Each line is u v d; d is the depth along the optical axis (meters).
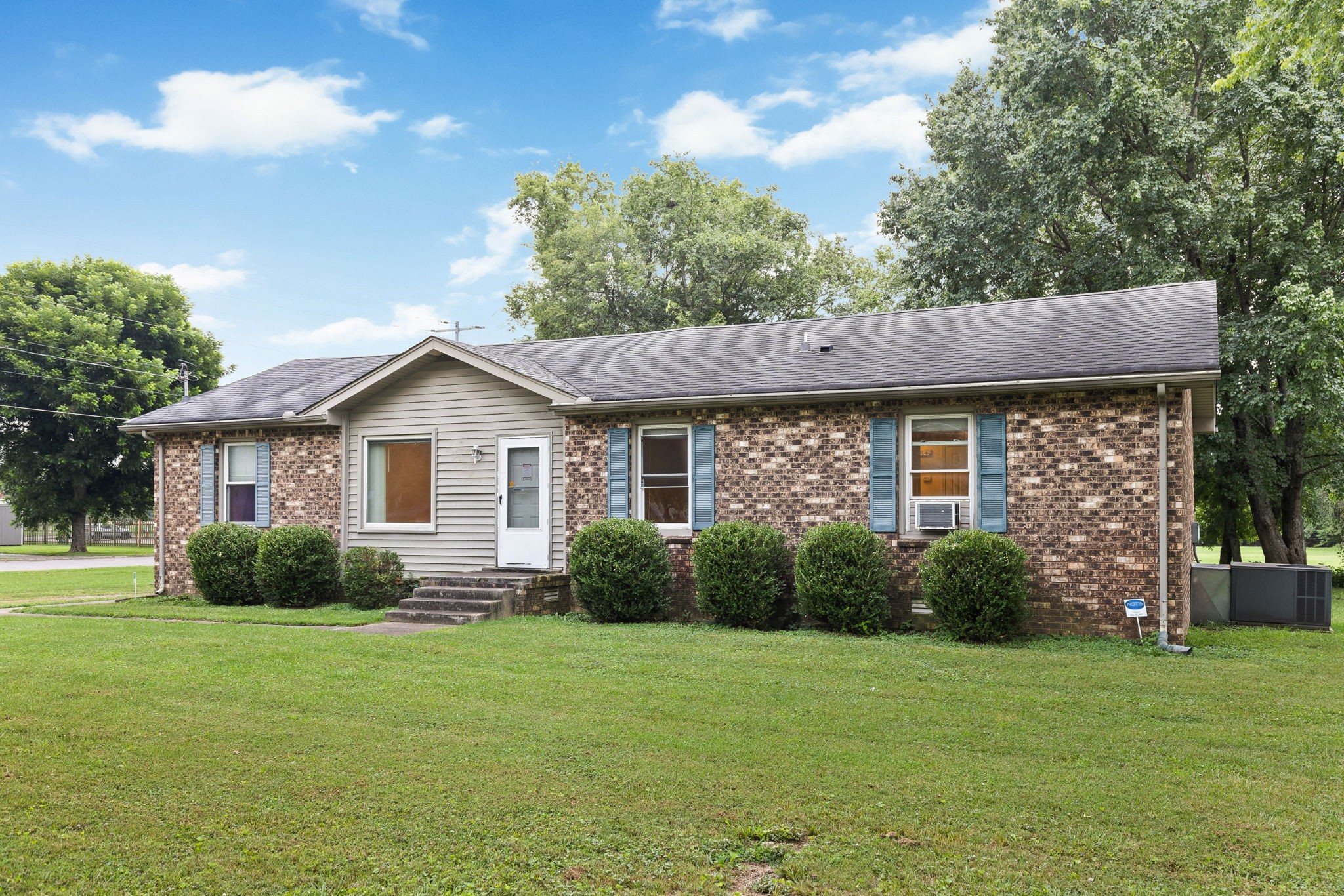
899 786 5.87
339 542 16.86
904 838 5.01
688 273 38.53
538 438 15.52
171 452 18.94
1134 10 21.62
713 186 39.69
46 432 41.81
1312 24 12.91
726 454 14.10
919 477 13.12
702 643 11.41
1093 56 21.36
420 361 16.20
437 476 16.27
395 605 15.73
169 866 4.65
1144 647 11.05
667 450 14.74
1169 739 7.04
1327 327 19.00
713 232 35.25
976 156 24.59
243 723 7.50
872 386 12.80
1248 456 22.53
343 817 5.33
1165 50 22.08
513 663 10.10
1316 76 13.91
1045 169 22.72
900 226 27.47
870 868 4.61
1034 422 12.22
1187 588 12.88
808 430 13.59
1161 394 11.44
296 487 17.39
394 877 4.53
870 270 41.41
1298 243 21.25
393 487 16.72
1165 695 8.52
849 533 12.50
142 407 43.03
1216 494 25.41
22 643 11.66
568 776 6.07
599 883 4.46
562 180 42.34
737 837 5.04
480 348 16.91
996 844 4.93
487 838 5.02
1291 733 7.25
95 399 40.75
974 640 11.55
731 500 14.04
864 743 6.92
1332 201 22.11
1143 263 21.05
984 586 11.33
